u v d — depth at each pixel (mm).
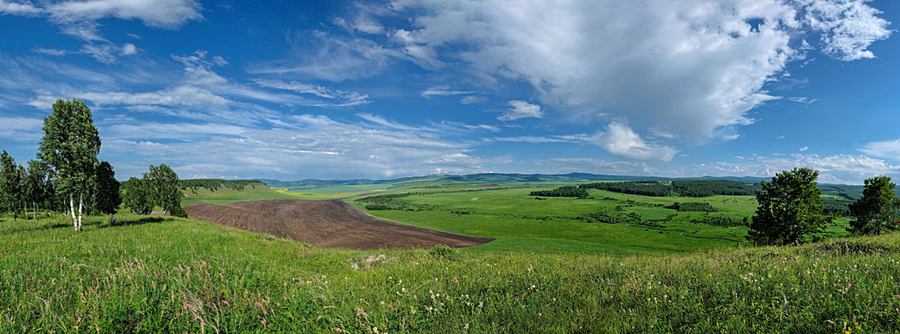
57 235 19359
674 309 5191
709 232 79875
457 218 107750
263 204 151250
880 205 38750
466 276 8797
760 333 4340
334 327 4914
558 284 7090
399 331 4980
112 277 6551
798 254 10914
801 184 35938
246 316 5160
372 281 9078
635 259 11602
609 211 130500
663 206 147125
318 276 8906
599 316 5121
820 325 4363
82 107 28844
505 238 65188
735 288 5918
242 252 14547
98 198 33781
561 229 84062
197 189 185875
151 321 4855
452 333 4824
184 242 16531
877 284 5371
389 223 91562
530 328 4875
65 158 27531
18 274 6828
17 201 49938
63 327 4605
